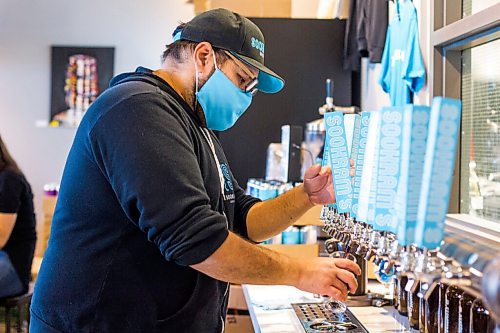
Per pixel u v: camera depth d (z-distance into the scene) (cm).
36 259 529
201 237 136
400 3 281
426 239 105
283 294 235
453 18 234
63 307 149
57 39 597
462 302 144
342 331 178
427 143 106
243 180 381
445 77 236
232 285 315
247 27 164
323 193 189
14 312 407
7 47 598
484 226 202
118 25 596
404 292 194
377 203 125
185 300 153
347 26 376
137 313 149
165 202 135
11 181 352
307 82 387
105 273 147
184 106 161
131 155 137
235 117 171
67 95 597
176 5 597
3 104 600
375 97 346
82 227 149
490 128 214
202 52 159
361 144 150
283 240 266
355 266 161
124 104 142
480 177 222
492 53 213
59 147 602
